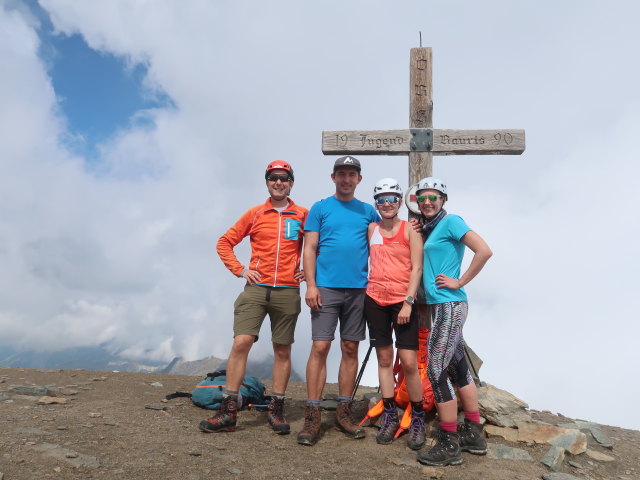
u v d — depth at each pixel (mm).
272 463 3473
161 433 4004
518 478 3512
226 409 4188
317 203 4371
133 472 3096
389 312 4180
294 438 4160
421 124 5438
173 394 5500
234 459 3486
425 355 4598
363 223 4316
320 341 4148
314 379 4125
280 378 4395
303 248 4324
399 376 4656
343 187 4305
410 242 4070
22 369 6980
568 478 3551
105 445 3557
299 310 4430
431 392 4508
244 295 4352
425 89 5465
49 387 5727
